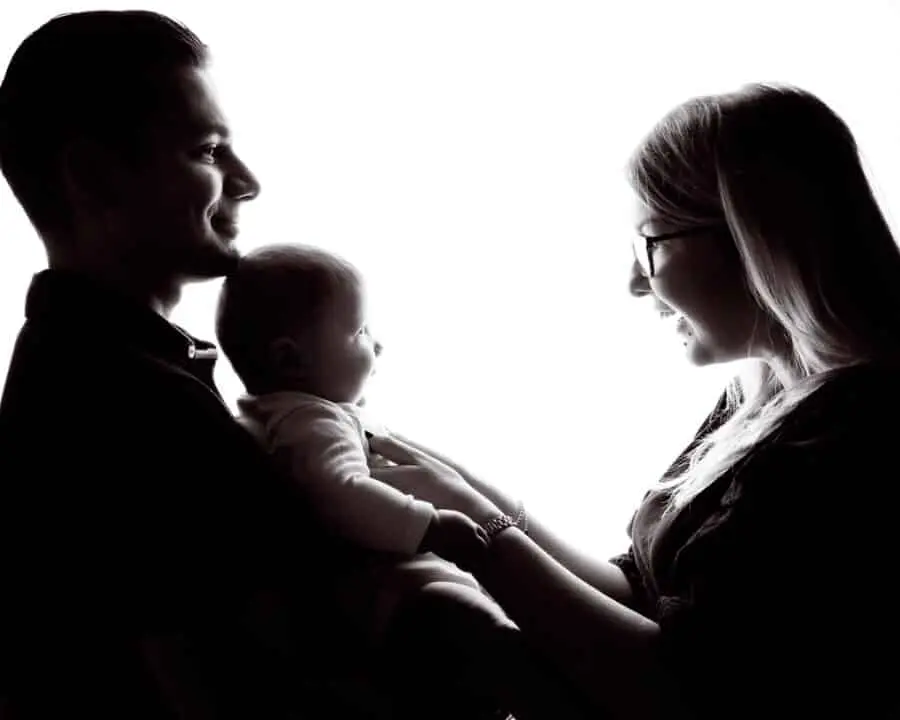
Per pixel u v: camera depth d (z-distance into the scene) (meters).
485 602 1.00
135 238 0.99
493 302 1.62
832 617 0.89
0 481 0.95
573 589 0.98
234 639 0.92
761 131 0.99
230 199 1.04
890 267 1.00
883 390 0.94
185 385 0.94
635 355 1.62
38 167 1.00
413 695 0.99
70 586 0.93
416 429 1.61
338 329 1.07
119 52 0.96
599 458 1.62
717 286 1.04
